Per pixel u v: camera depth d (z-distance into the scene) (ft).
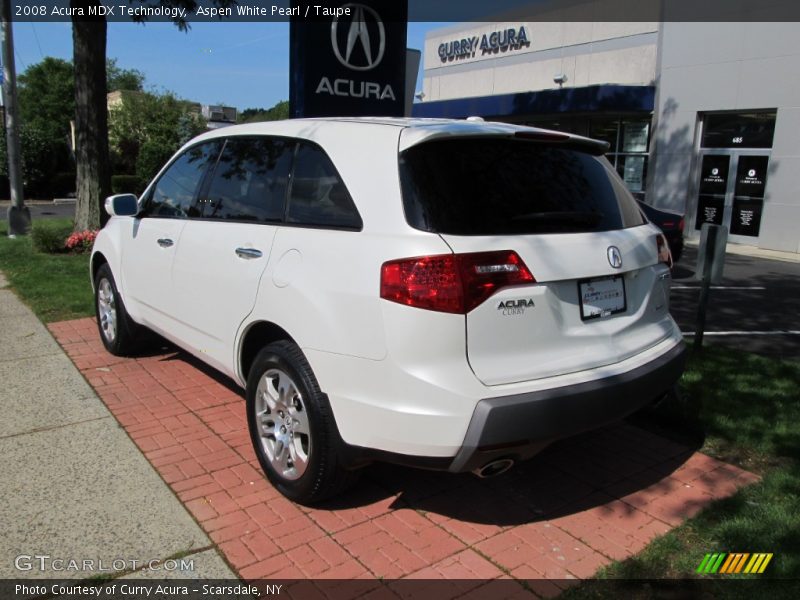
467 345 8.94
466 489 11.73
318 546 9.96
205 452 12.85
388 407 9.22
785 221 50.19
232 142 13.73
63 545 9.84
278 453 11.32
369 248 9.54
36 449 12.84
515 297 9.21
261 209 12.06
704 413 14.66
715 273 18.04
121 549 9.78
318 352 10.03
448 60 81.82
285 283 10.65
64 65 163.53
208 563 9.50
